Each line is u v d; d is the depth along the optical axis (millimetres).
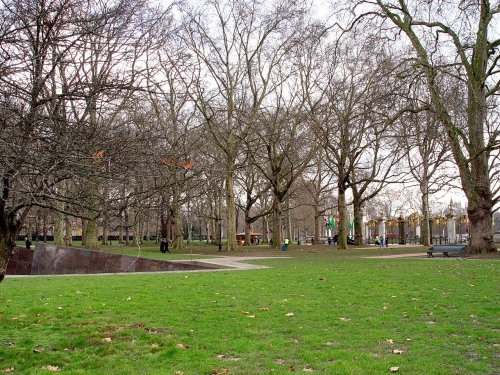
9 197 5535
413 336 8016
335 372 6180
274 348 7426
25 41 5082
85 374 6281
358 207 50344
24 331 8719
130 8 5582
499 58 25172
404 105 28594
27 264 25344
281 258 29641
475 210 26781
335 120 37156
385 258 27844
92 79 5426
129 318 9758
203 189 8172
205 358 6969
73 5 5352
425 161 41375
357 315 9758
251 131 40750
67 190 5500
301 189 61406
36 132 5078
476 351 7117
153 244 64812
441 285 13828
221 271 20094
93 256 24562
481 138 26266
